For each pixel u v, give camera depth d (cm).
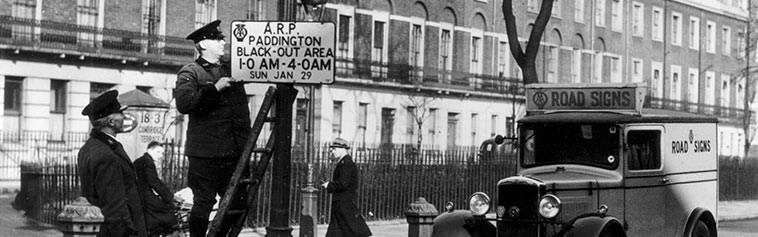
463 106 5356
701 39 7656
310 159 2323
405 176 2700
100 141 978
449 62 5344
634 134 1530
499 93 5578
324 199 2466
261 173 1016
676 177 1638
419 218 1398
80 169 971
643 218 1550
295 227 2352
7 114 3384
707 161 1752
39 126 3450
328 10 4581
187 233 1639
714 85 7819
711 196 1766
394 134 4922
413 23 5128
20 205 2391
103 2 3703
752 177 4422
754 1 8238
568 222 1379
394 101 4928
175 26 3956
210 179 983
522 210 1394
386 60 4950
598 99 1580
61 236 1991
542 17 3127
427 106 5106
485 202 1447
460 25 5412
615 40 6619
